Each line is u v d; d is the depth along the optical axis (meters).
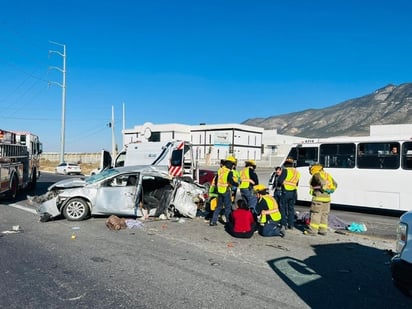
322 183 8.78
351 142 13.90
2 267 6.00
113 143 31.00
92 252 6.98
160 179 11.35
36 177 19.78
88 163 67.31
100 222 10.08
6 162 13.68
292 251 7.35
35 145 19.44
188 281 5.47
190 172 15.58
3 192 13.41
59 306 4.51
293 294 5.06
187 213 10.87
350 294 5.11
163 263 6.35
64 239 8.05
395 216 13.02
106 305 4.55
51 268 5.98
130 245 7.59
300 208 14.53
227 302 4.72
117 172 10.68
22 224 9.73
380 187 13.23
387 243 8.20
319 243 8.09
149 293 4.97
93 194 10.30
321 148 14.65
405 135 12.85
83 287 5.15
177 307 4.54
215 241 8.09
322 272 6.05
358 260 6.78
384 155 13.22
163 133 76.44
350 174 13.88
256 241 8.17
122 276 5.63
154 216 10.88
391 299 4.96
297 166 15.21
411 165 12.69
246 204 9.03
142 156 16.06
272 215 8.70
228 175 9.78
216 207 9.95
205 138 76.44
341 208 14.94
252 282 5.50
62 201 10.23
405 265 3.98
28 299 4.71
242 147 76.12
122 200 10.41
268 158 69.62
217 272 5.92
